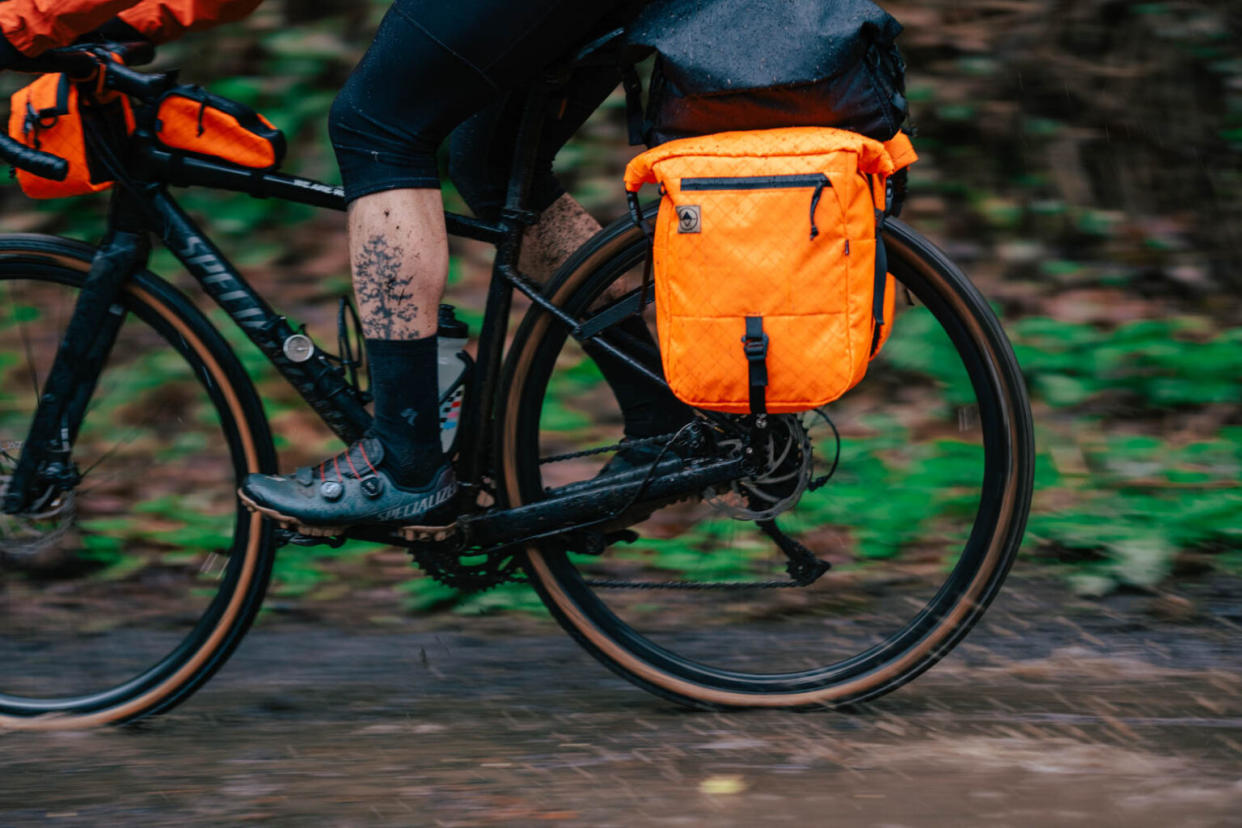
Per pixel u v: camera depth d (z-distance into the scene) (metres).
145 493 3.55
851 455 3.59
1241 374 4.71
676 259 2.53
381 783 2.44
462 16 2.50
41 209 5.39
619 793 2.36
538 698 3.04
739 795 2.32
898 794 2.30
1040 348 4.83
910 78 5.79
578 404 4.05
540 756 2.60
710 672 2.93
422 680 3.19
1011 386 2.77
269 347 2.88
